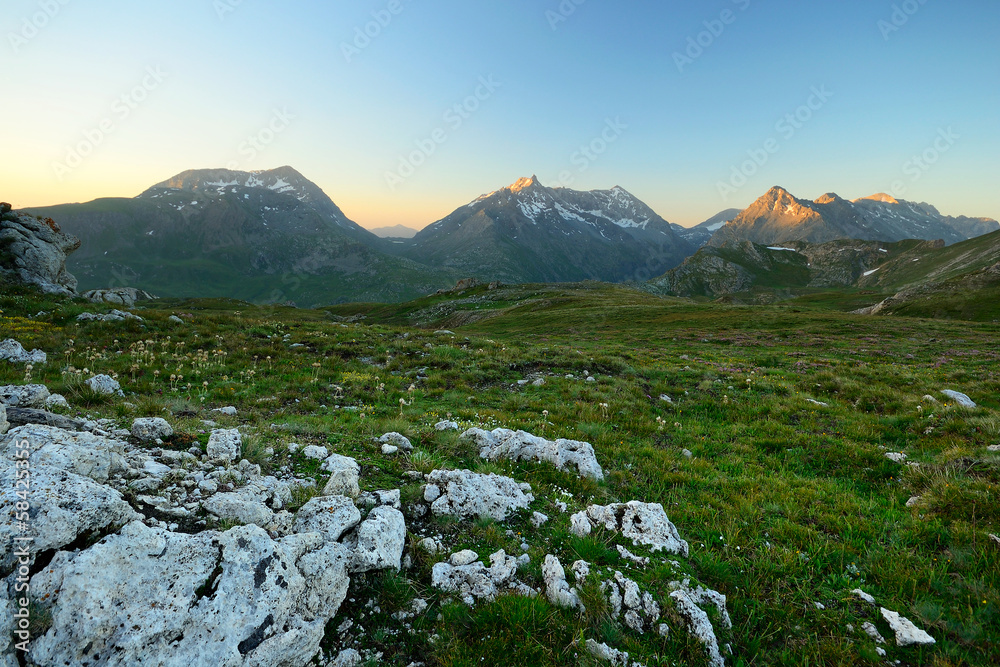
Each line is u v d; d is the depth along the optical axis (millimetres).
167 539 3998
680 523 7289
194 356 16516
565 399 16109
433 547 5613
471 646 4230
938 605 5199
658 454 10789
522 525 6578
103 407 9055
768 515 7730
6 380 10281
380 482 7180
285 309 126375
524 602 4613
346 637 4262
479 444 9930
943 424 12797
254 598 3857
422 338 26281
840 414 15141
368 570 4863
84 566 3516
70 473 4227
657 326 54031
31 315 20047
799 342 39969
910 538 6742
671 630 4508
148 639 3387
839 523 7332
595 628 4520
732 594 5352
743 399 17078
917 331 43906
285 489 6113
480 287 137625
